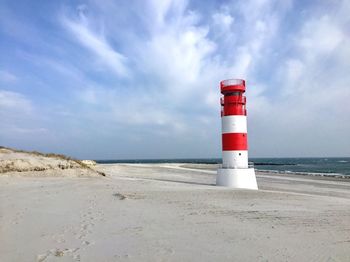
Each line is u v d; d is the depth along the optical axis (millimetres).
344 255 7883
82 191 18719
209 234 9664
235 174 24984
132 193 18172
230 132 25969
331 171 76438
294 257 7699
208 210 13445
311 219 12062
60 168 29078
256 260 7477
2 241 8727
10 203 14305
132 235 9438
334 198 19188
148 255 7738
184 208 13766
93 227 10273
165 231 9945
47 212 12461
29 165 26969
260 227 10648
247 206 14688
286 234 9805
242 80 26078
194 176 43531
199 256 7715
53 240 8844
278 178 44562
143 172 50438
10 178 24000
